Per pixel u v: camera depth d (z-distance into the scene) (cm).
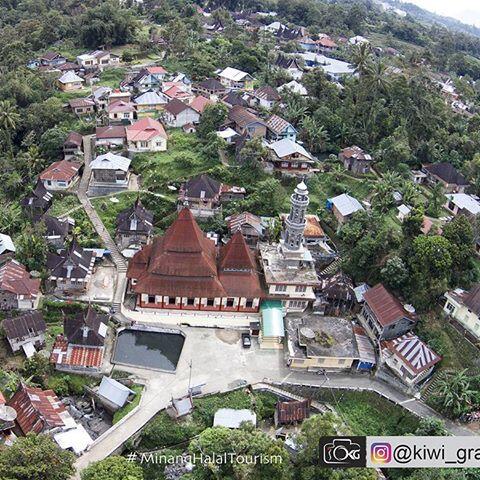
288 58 18425
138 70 18025
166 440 6838
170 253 8656
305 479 5931
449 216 11462
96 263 9569
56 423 6500
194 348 8188
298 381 7875
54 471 5462
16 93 15000
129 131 12700
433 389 7894
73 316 8094
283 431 7212
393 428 7581
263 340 8400
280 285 8738
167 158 12362
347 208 10738
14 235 10206
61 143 12794
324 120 13838
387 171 12181
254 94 15438
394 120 13975
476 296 8200
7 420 6381
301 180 12056
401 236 9531
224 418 6981
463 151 13825
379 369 8075
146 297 8694
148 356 8081
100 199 11175
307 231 10325
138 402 7156
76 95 16025
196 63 17712
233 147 12812
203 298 8725
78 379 7544
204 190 10719
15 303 8294
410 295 8831
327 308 9212
